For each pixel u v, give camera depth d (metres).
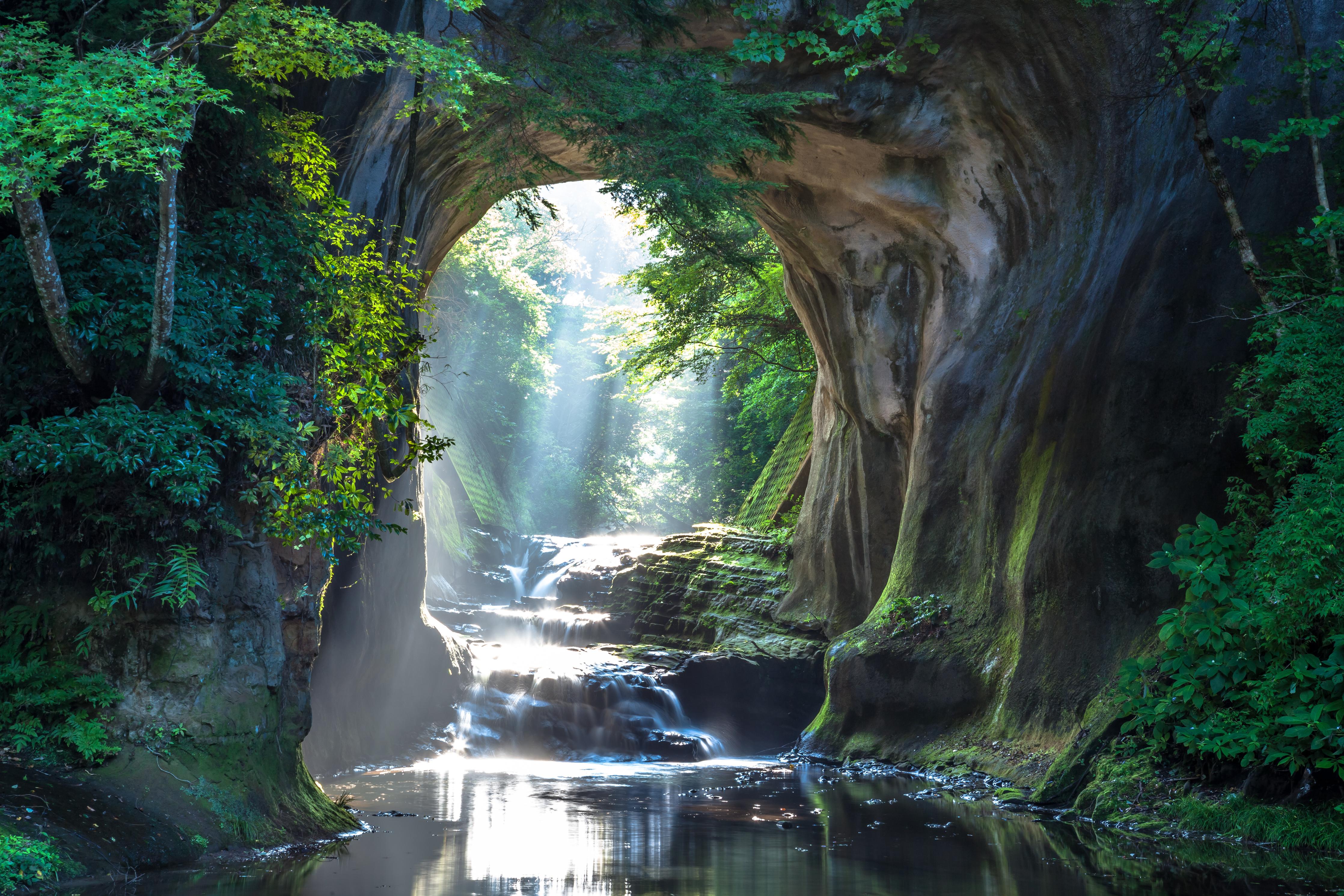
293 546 9.02
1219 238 12.13
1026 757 12.47
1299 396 9.36
